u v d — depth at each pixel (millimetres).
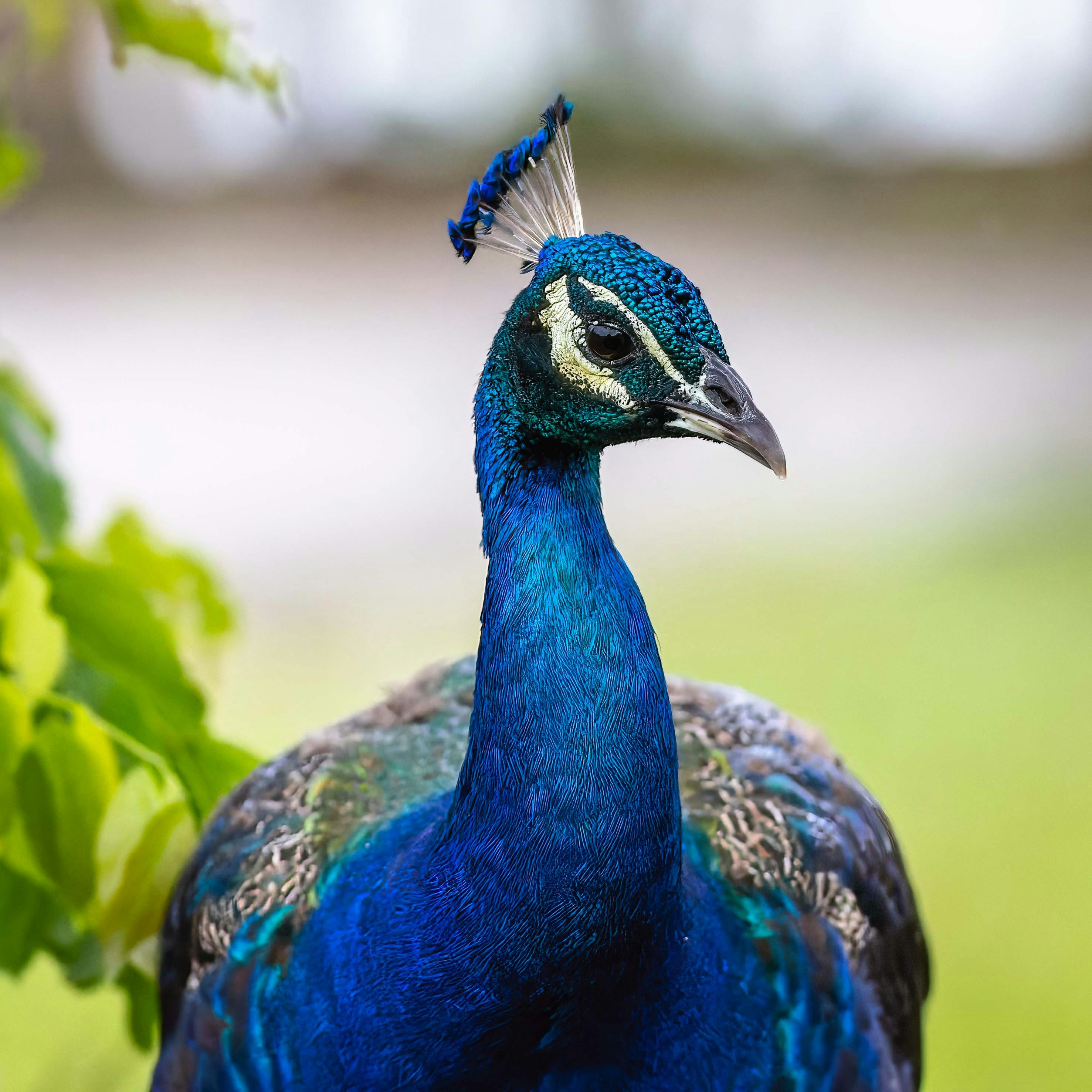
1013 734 12852
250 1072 4910
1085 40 37625
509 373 4680
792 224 32125
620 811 4340
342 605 15398
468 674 6191
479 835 4469
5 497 5305
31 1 6434
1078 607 15234
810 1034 4980
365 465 19719
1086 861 11070
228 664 13906
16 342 24625
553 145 4992
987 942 10352
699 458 21266
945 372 23656
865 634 14828
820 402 22453
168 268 29547
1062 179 34125
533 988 4461
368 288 27953
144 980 5918
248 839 5426
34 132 33875
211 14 5918
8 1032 8531
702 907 4914
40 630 4941
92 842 5082
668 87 37750
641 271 4547
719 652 14469
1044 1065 9086
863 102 37750
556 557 4477
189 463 19562
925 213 32781
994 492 19016
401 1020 4598
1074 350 24469
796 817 5434
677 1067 4730
